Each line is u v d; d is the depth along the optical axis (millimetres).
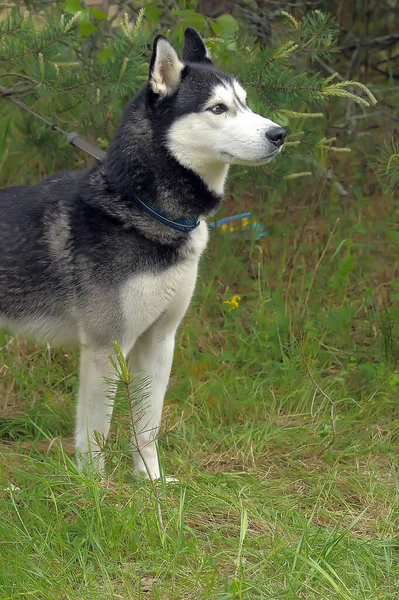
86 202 4898
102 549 4176
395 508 4816
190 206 4871
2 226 5043
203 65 5035
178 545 4113
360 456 5531
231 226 8234
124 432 4613
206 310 7184
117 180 4844
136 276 4777
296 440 5723
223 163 4898
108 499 4625
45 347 6625
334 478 5164
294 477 5309
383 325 6688
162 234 4805
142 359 5246
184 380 6305
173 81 4824
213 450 5629
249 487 5016
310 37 6230
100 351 4910
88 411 4973
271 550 4238
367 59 9359
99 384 4930
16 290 5055
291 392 6242
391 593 4008
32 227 4996
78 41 6121
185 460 5367
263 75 5910
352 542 4383
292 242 8148
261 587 3922
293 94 5891
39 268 4969
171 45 4770
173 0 7262
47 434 5734
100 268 4789
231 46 6355
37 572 3934
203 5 8188
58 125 7020
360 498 5023
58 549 4176
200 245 5000
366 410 5992
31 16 7246
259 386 6277
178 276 4906
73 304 4926
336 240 8078
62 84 5812
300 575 4043
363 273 7801
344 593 3881
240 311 7066
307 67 8695
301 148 6516
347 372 6438
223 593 3828
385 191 6191
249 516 4629
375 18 9438
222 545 4371
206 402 6082
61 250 4914
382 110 9453
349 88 9062
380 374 6332
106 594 3826
